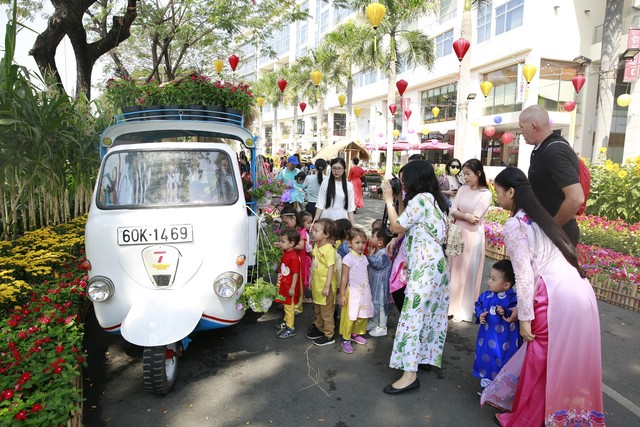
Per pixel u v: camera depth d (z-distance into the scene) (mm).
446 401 3355
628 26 17281
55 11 7926
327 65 26844
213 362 3934
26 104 4703
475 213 4773
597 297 5891
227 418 3096
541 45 20078
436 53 27781
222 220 3643
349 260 4129
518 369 3000
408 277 3475
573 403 2676
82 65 8898
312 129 53094
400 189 4672
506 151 24000
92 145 6711
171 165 3988
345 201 5715
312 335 4457
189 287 3504
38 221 6309
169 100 6262
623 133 19719
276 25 13750
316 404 3279
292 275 4402
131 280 3455
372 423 3061
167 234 3479
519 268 2766
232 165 4117
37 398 2461
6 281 3902
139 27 14258
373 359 4039
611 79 14617
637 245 6707
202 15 12672
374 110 37594
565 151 3102
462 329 4773
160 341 3100
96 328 4641
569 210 3051
